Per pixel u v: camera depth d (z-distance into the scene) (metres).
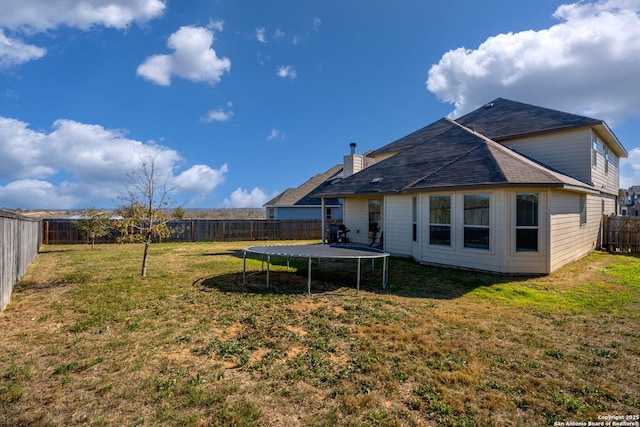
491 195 8.21
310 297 6.19
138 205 8.07
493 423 2.62
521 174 8.04
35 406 2.73
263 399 2.89
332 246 8.79
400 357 3.73
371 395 2.97
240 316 5.06
